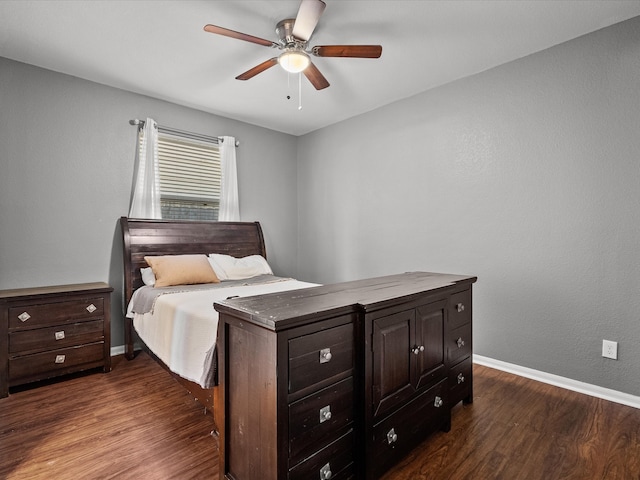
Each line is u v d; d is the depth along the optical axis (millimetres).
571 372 2432
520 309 2674
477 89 2893
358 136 3896
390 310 1562
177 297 2467
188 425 1966
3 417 2051
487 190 2848
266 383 1207
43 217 2801
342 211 4117
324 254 4359
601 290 2297
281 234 4547
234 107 3664
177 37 2377
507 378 2615
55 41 2418
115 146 3160
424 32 2311
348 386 1409
